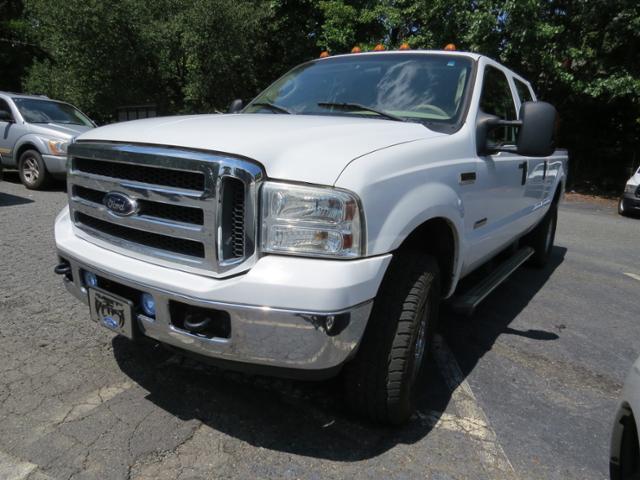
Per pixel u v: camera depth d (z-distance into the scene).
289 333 2.10
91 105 19.75
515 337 4.10
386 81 3.60
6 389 2.86
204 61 17.73
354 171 2.19
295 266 2.10
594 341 4.12
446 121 3.24
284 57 20.14
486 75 3.72
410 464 2.45
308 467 2.38
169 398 2.88
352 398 2.61
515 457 2.55
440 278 2.91
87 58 17.89
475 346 3.88
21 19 22.45
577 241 8.53
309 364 2.14
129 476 2.26
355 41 17.02
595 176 17.80
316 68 4.04
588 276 6.17
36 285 4.41
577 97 16.25
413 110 3.35
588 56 14.91
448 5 13.96
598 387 3.35
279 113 3.53
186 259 2.29
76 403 2.77
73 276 2.77
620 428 2.07
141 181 2.40
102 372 3.10
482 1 13.52
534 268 6.36
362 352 2.50
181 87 19.67
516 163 3.96
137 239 2.50
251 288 2.09
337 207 2.11
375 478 2.33
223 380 3.11
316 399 2.96
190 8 16.98
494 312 4.66
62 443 2.44
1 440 2.44
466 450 2.58
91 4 16.52
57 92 20.88
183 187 2.26
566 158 6.35
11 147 9.46
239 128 2.49
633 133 17.45
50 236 6.05
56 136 9.09
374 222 2.21
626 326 4.50
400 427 2.74
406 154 2.52
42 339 3.45
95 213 2.65
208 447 2.48
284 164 2.15
